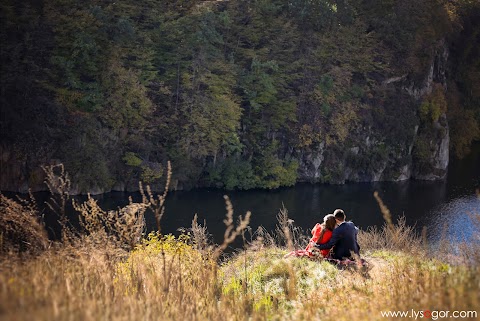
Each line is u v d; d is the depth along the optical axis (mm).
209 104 52156
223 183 52094
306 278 8672
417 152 63625
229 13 56750
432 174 63406
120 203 41875
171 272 6188
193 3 56000
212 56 53000
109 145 46781
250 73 56562
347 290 6895
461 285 4746
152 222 36094
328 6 60094
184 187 50375
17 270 5188
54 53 46344
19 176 42156
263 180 53312
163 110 51750
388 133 61406
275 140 56062
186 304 5277
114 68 47406
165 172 49094
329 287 7680
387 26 64500
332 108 58750
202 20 52781
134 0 52906
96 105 46281
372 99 62312
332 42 61031
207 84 52312
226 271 10164
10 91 43188
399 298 5266
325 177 57250
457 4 80812
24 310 3754
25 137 42500
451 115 81875
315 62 59688
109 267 5863
